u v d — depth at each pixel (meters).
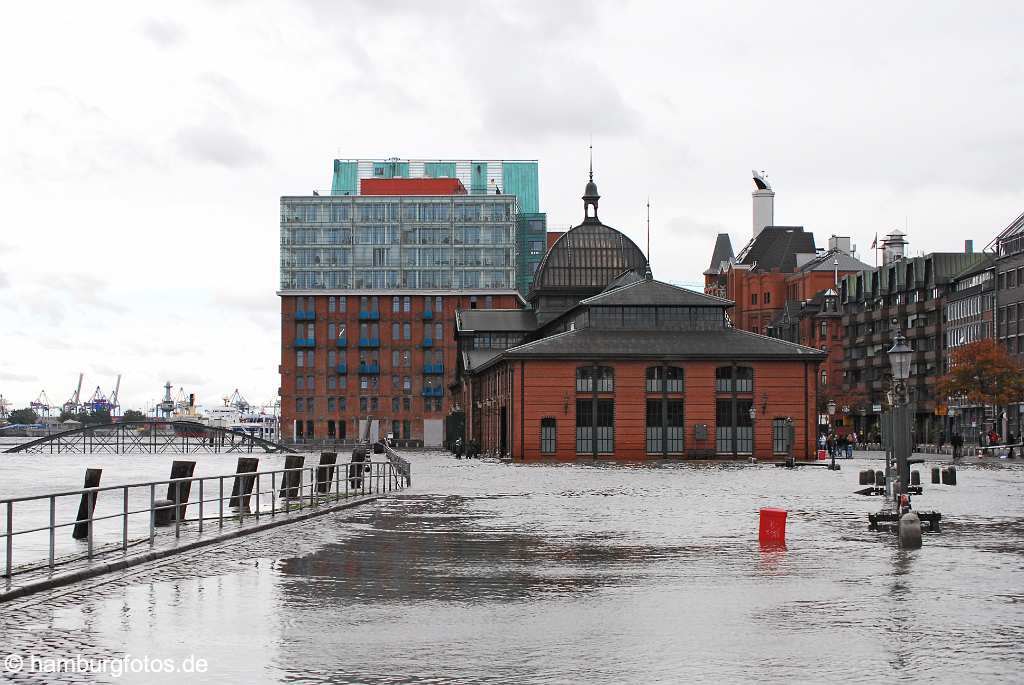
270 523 41.25
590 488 67.44
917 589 25.78
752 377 126.12
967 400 152.88
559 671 17.64
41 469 156.75
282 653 18.88
